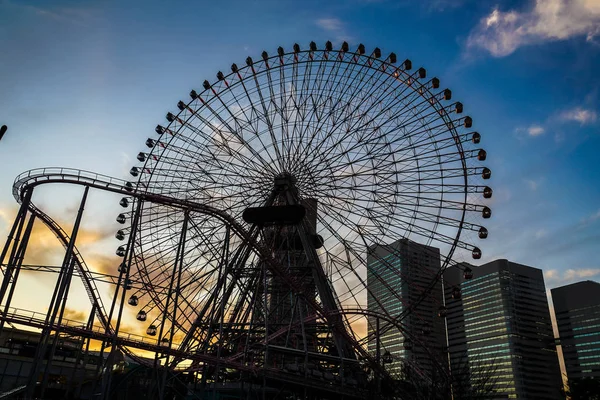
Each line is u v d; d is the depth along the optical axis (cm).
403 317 6325
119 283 4975
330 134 6625
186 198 6856
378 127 6444
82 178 5131
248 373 5653
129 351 5288
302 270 6781
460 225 6153
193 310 6384
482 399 6219
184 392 6425
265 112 6838
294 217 6444
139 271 6394
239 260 6619
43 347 4681
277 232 6881
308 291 6738
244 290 6688
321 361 6588
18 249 4947
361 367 6412
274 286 7000
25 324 4466
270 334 6562
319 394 6216
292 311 6222
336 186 6619
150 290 5672
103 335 4656
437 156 6344
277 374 5594
